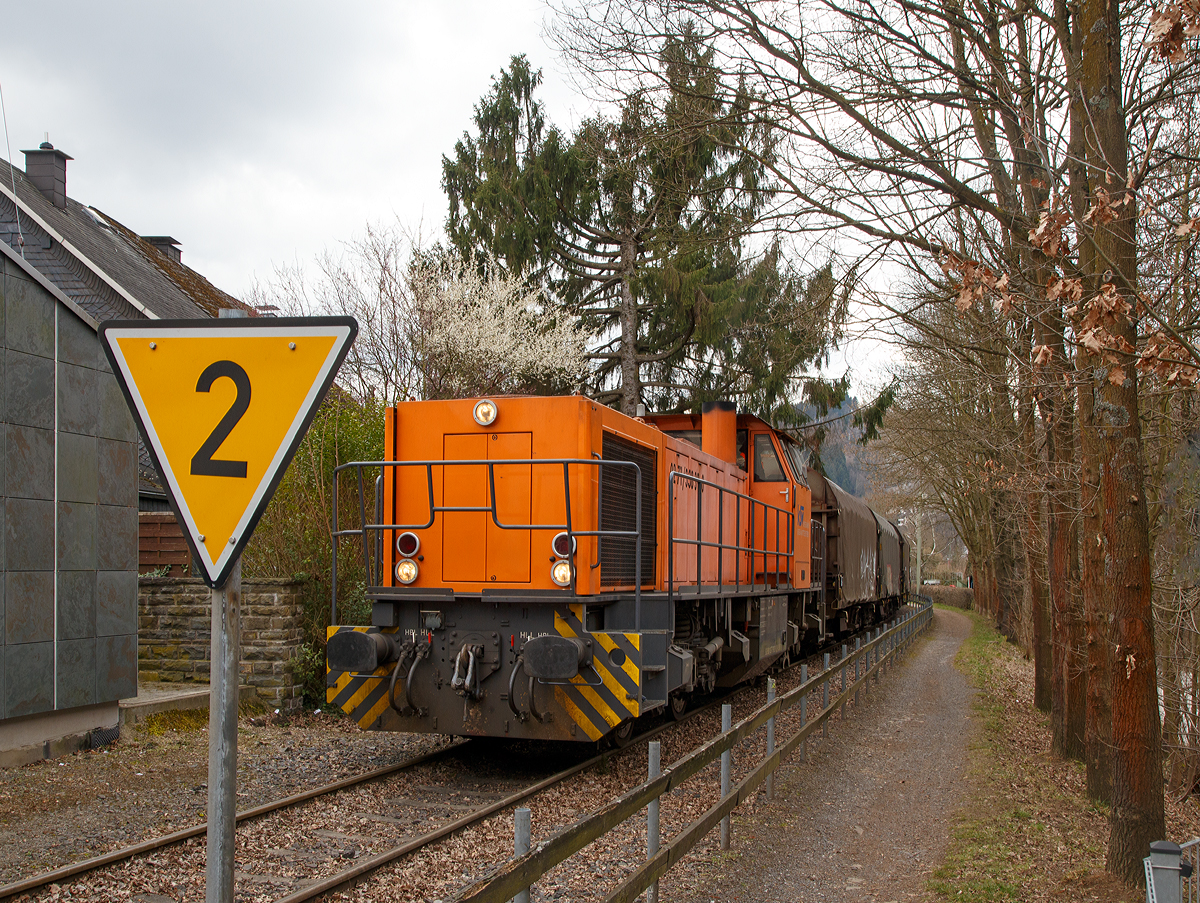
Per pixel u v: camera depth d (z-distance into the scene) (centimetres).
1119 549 614
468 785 749
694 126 902
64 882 498
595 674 729
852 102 827
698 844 632
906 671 1817
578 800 708
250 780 740
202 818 632
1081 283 561
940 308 1193
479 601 771
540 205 1945
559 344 1866
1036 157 845
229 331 246
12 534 762
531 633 754
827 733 1070
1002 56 794
